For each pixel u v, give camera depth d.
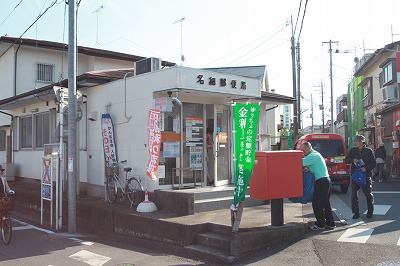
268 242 6.93
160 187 9.89
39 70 20.08
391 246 6.29
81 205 10.70
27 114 16.67
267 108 17.91
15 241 8.74
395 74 20.08
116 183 10.59
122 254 7.44
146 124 9.98
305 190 7.55
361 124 30.53
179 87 9.21
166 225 7.89
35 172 16.09
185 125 10.62
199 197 9.40
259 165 7.19
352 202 8.60
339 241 6.78
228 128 11.79
